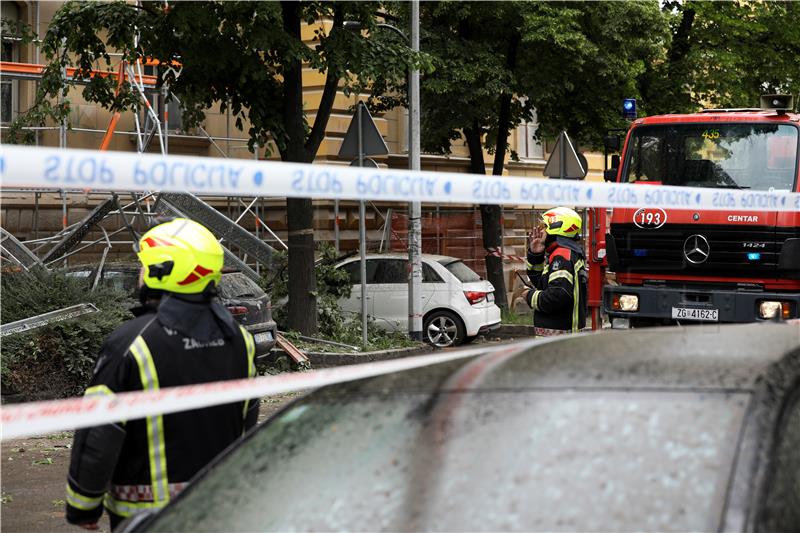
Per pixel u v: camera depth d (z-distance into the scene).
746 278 22.95
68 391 22.09
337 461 5.52
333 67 28.22
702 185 23.86
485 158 52.00
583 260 16.62
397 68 29.05
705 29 46.47
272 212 43.09
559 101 42.50
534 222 53.44
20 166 5.19
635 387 5.24
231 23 26.27
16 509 14.61
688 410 5.00
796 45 46.94
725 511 4.43
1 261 27.92
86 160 5.39
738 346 5.81
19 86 36.69
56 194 35.25
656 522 4.50
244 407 8.02
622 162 24.81
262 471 5.78
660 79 46.28
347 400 6.07
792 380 5.25
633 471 4.76
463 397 5.57
